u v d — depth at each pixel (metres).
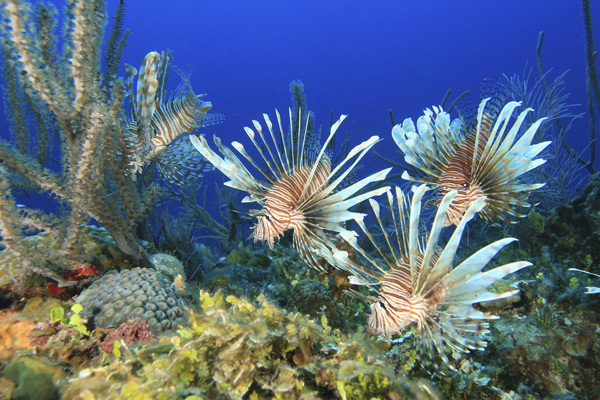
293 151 0.75
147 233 1.18
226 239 1.62
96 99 0.71
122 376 0.42
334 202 0.68
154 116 0.84
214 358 0.43
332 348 0.50
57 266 0.75
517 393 0.70
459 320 0.60
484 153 0.71
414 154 0.77
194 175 0.96
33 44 0.64
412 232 0.55
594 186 1.19
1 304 0.70
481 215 0.79
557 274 1.02
